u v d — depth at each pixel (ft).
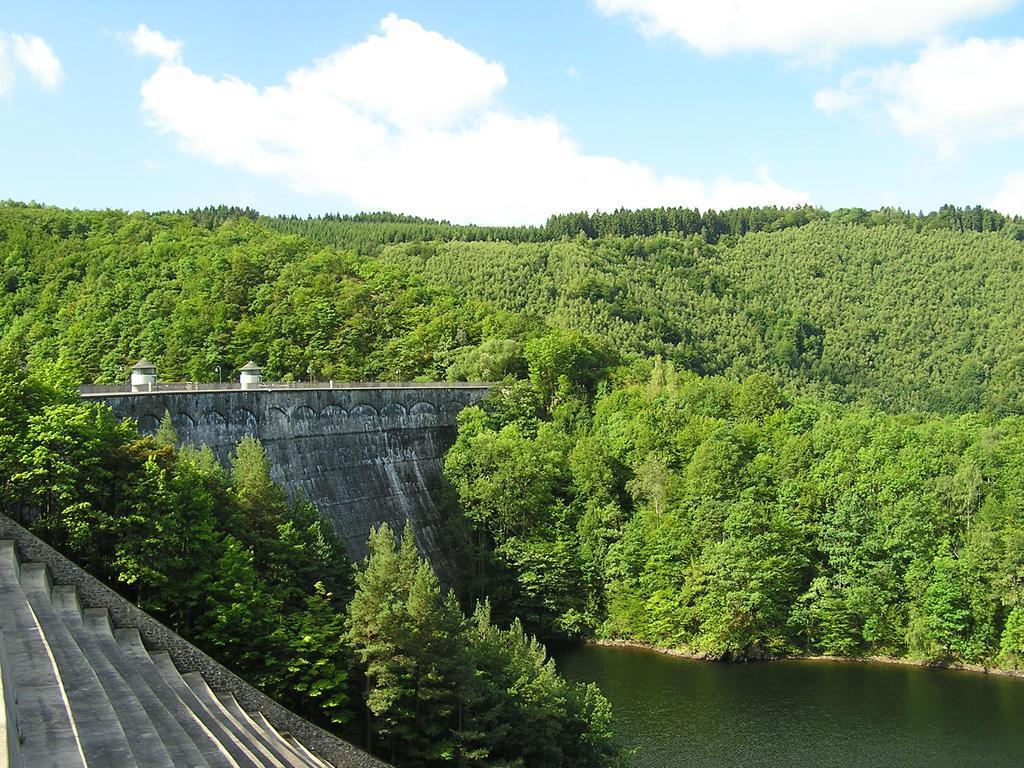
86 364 577.43
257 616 242.58
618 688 369.50
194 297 623.36
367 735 243.60
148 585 236.63
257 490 279.90
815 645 415.44
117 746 150.61
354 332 598.34
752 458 466.70
